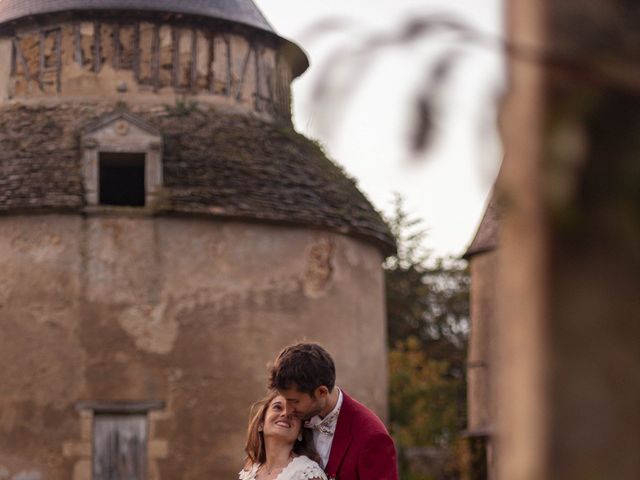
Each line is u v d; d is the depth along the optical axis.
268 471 4.49
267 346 13.04
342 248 13.90
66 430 12.35
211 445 12.55
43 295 12.66
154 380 12.58
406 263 25.00
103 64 14.21
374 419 4.64
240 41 14.77
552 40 1.12
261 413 4.62
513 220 1.14
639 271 1.09
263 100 14.93
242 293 13.05
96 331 12.60
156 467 12.38
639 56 1.10
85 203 12.77
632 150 1.10
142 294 12.75
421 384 22.83
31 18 14.19
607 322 1.09
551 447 1.08
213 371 12.75
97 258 12.76
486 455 17.17
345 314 13.84
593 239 1.11
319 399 4.45
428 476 21.69
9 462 12.30
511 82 1.15
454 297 25.88
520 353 1.13
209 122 14.09
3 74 14.44
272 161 13.92
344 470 4.52
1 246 12.77
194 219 13.02
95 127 13.11
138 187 16.14
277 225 13.35
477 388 15.27
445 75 1.15
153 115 13.96
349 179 14.95
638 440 1.06
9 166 13.12
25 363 12.52
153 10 14.13
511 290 1.16
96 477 12.30
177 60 14.37
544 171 1.12
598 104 1.11
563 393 1.09
